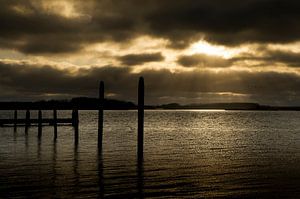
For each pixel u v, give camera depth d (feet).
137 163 76.38
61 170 66.74
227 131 194.59
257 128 228.02
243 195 51.55
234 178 62.23
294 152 100.37
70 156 84.69
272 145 120.37
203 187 55.72
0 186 54.03
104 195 50.34
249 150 104.68
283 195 51.57
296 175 65.05
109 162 76.89
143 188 54.49
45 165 71.77
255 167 73.41
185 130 197.57
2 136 131.85
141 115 83.30
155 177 62.13
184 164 76.28
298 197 50.62
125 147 104.53
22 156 83.51
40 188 53.26
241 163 78.64
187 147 110.42
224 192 52.95
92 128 196.65
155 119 386.93
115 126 222.28
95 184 56.18
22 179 58.59
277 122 333.21
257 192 53.11
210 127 233.55
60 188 53.47
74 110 118.52
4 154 86.58
